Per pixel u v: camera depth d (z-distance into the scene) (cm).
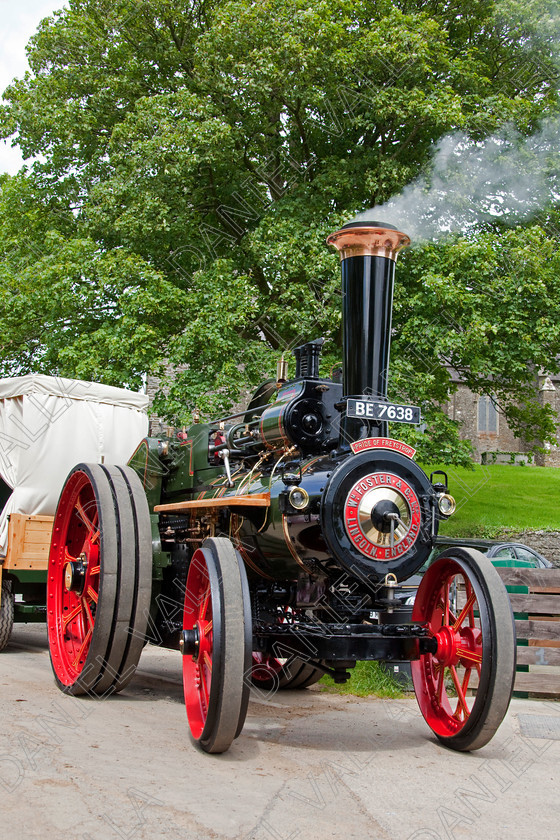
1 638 782
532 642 677
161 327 1363
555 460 4025
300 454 470
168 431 636
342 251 482
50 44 1526
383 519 426
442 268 1259
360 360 464
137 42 1544
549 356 1419
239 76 1309
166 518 617
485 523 1897
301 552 441
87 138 1539
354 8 1342
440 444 1315
